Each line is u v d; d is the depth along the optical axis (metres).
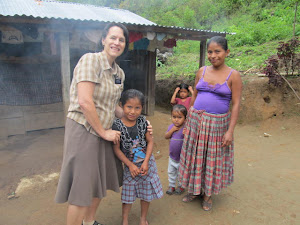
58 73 5.77
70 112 1.94
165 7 18.12
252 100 5.78
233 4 15.36
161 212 2.76
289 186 3.20
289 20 10.28
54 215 2.73
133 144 2.23
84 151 1.86
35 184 3.42
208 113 2.48
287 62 5.98
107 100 1.94
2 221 2.63
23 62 5.44
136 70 7.51
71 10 5.38
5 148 4.80
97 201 2.20
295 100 5.42
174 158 2.96
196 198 3.03
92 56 1.85
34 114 5.62
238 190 3.17
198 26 14.26
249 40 9.67
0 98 5.22
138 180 2.32
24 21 3.72
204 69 2.64
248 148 4.51
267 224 2.52
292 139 4.66
